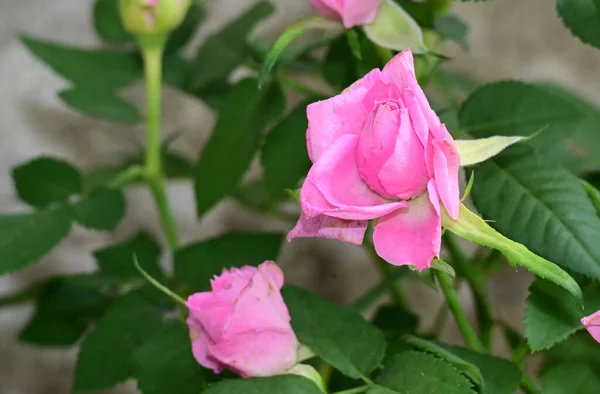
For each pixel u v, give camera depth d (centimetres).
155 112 54
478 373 42
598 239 42
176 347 45
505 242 39
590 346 45
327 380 44
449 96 60
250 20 55
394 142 39
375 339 43
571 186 43
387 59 46
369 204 40
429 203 39
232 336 41
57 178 52
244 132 50
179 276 48
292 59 51
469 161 40
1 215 49
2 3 73
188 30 58
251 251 48
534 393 45
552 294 43
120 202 51
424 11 50
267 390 41
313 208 39
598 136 56
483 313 51
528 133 46
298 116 49
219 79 55
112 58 58
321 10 44
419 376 41
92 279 51
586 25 44
